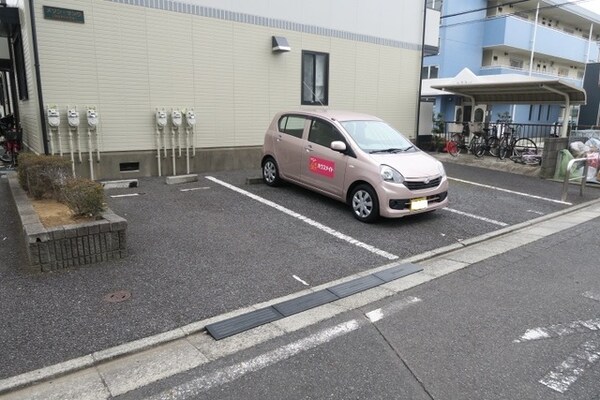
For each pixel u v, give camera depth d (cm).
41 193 562
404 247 538
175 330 327
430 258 511
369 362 294
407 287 422
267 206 693
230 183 845
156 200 704
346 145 658
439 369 287
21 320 332
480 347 314
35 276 409
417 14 1299
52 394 256
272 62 1016
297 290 407
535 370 286
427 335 331
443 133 1568
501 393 262
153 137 879
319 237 562
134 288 393
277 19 1007
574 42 2538
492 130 1395
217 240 531
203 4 897
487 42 2225
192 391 261
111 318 340
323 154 691
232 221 610
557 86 1107
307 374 280
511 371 285
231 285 410
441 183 645
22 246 481
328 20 1100
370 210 617
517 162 1213
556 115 2472
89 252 439
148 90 859
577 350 310
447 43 2083
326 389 265
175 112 881
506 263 495
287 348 310
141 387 264
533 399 257
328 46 1111
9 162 1028
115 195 731
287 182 817
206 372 281
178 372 280
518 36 2209
